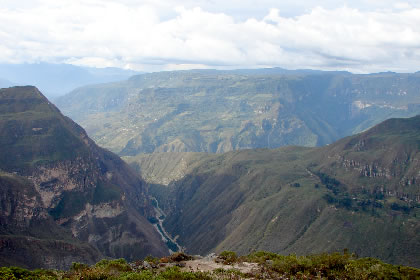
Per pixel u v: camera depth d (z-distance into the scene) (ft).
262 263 168.55
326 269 156.46
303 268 155.63
